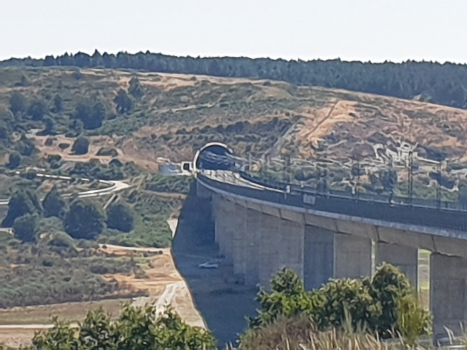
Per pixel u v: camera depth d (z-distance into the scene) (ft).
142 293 335.26
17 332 270.67
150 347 117.39
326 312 126.00
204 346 119.75
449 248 176.86
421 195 409.69
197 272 383.24
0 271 374.84
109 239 463.83
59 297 328.90
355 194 285.84
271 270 328.29
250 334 107.65
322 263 271.28
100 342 117.80
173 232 488.85
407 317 92.38
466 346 72.08
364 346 73.31
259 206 325.01
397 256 209.97
